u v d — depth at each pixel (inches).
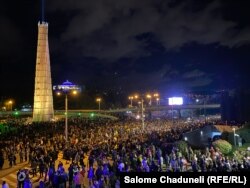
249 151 1718.8
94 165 1258.6
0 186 1069.1
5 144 1713.8
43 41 4141.2
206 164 1146.7
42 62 4128.9
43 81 4116.6
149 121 3870.6
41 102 4092.0
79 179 923.4
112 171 986.1
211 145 1779.0
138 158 1150.3
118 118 4665.4
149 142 1608.0
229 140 2224.4
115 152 1261.1
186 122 3831.2
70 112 6387.8
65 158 1391.5
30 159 1346.0
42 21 4141.2
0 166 1299.2
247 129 2431.1
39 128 2650.1
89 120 3897.6
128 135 2015.3
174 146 1521.9
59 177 930.7
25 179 895.1
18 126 3063.5
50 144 1690.5
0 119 5433.1
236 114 4347.9
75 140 1744.6
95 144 1541.6
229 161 1206.9
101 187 886.4
